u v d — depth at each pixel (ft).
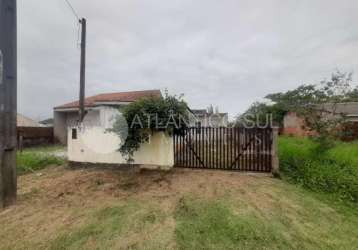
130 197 14.73
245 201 13.66
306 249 8.68
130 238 9.57
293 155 23.36
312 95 25.32
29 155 27.04
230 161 21.18
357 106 39.47
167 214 11.90
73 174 21.43
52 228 10.59
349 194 14.34
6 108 13.19
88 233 10.05
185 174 20.25
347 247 8.81
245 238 9.45
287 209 12.44
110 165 23.18
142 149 22.39
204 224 10.70
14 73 13.50
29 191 16.33
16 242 9.48
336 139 24.22
